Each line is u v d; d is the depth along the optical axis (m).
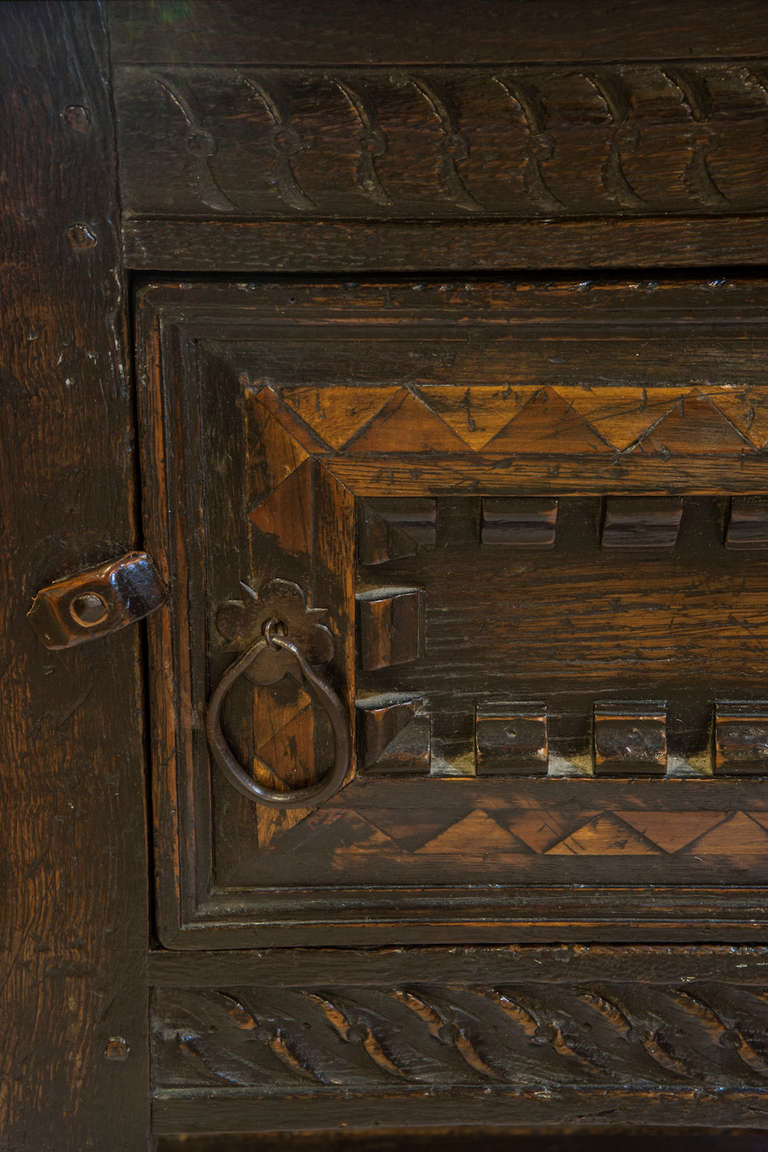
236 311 0.98
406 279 0.97
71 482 1.00
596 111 0.95
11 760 1.02
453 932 1.04
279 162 0.96
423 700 1.03
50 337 0.98
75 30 0.95
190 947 1.05
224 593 1.01
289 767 1.03
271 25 0.94
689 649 1.02
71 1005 1.05
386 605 1.01
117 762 1.03
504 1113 1.07
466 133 0.95
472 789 1.03
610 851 1.04
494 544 1.01
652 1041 1.06
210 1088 1.07
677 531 1.01
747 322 0.97
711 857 1.04
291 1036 1.06
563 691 1.03
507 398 0.99
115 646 1.01
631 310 0.97
